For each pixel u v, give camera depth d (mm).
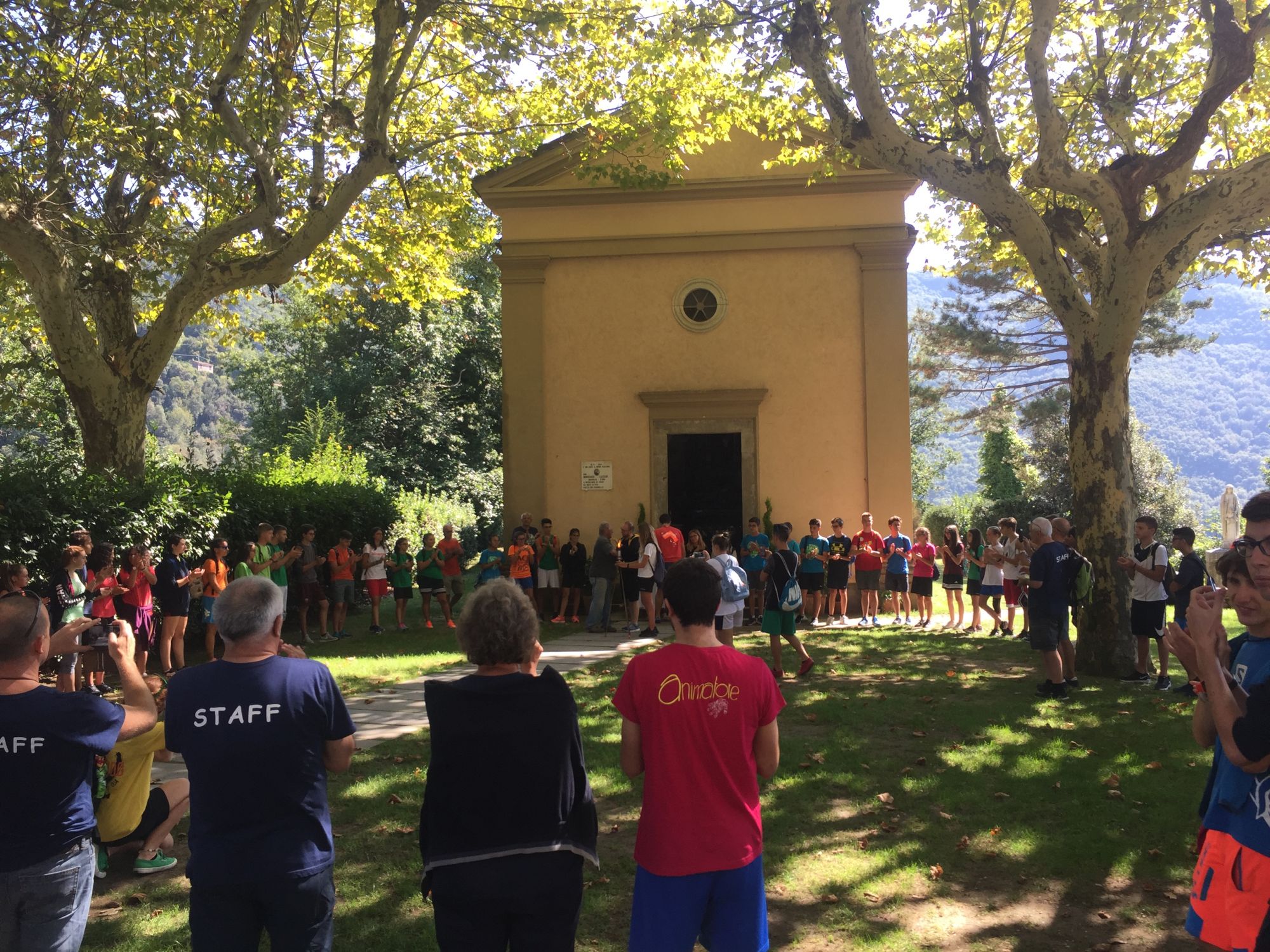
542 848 2877
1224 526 12398
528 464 17844
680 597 3295
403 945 4480
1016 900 4996
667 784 3123
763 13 12312
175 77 13320
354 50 16781
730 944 3105
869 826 6051
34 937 3047
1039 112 10992
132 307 15016
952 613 15719
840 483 17516
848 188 17438
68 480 12445
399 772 7215
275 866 2883
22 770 3021
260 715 2959
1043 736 8188
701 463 17812
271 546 13977
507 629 3029
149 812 5434
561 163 17812
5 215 12523
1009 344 38375
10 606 3133
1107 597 11273
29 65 12336
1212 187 10391
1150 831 5887
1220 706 2984
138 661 11562
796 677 11094
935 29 14734
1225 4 10414
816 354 17641
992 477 39156
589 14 14273
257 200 14641
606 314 17969
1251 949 2979
